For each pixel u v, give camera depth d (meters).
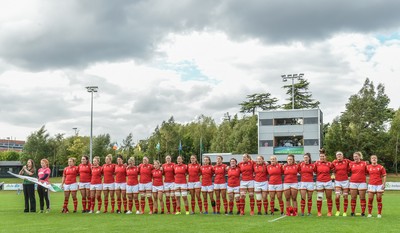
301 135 68.56
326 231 11.66
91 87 58.75
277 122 70.69
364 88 81.81
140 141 102.69
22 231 12.07
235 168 17.70
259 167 17.42
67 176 18.88
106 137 89.38
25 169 18.97
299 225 13.05
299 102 89.75
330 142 79.38
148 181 18.19
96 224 13.62
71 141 95.38
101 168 18.94
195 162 18.36
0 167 94.44
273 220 14.57
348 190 16.81
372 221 14.21
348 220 14.55
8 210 20.19
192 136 112.44
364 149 79.31
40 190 18.73
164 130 91.62
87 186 18.86
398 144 80.44
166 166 18.34
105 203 18.86
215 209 18.06
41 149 88.00
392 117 85.56
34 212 18.73
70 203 26.52
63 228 12.66
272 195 17.20
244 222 13.93
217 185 17.91
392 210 20.09
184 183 17.95
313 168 17.11
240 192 17.45
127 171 18.41
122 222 14.16
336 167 16.83
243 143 87.50
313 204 24.30
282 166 17.27
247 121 95.56
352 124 79.25
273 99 102.75
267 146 70.31
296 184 16.84
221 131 101.12
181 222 14.02
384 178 15.98
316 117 67.94
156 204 18.33
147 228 12.49
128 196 18.28
